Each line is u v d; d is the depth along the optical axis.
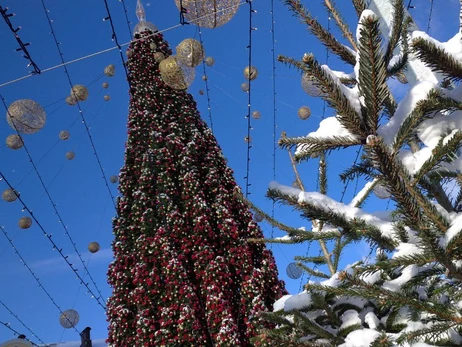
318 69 3.08
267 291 12.16
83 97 11.15
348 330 4.73
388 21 4.12
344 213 3.60
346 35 4.68
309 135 3.47
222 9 5.91
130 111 15.92
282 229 3.80
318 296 4.94
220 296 11.64
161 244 12.42
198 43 7.82
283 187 3.75
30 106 8.24
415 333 3.12
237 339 11.02
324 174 5.70
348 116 3.09
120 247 13.10
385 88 2.97
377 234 3.45
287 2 3.99
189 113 15.55
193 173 13.74
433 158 2.96
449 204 3.64
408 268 4.10
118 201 14.20
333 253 6.42
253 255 12.81
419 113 3.04
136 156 14.62
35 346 15.66
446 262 2.93
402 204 3.00
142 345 11.29
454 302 3.54
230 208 13.43
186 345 11.12
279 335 3.76
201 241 12.57
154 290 11.85
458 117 3.32
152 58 16.88
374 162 2.99
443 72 3.21
